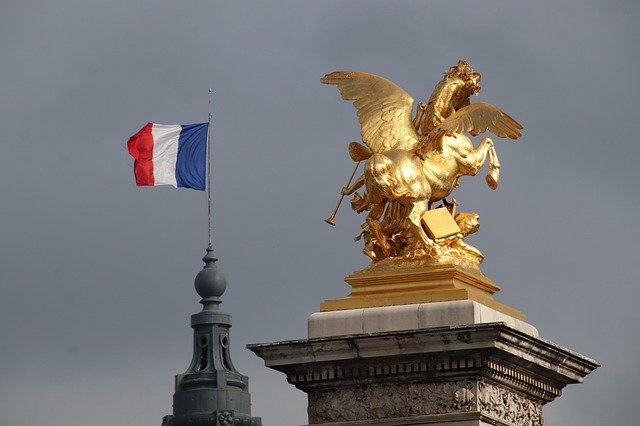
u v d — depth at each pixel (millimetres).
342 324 103250
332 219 107562
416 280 104125
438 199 107750
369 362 102688
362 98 109625
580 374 107438
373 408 102812
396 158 106125
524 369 104125
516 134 107875
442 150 107438
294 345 103312
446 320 102062
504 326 100875
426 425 101938
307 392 104125
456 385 101812
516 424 104125
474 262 105938
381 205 106562
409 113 109062
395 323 102625
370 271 104812
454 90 109188
